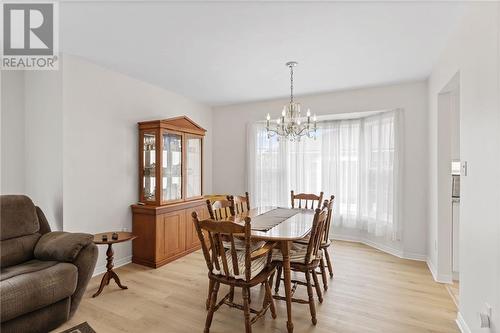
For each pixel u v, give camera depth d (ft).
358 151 14.42
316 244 7.70
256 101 15.56
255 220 8.86
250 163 15.75
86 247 7.60
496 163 5.03
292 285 9.26
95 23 7.20
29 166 10.28
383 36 7.86
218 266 6.72
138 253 11.35
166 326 6.97
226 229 6.19
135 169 11.84
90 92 10.05
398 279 9.82
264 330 6.81
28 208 8.17
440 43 8.30
